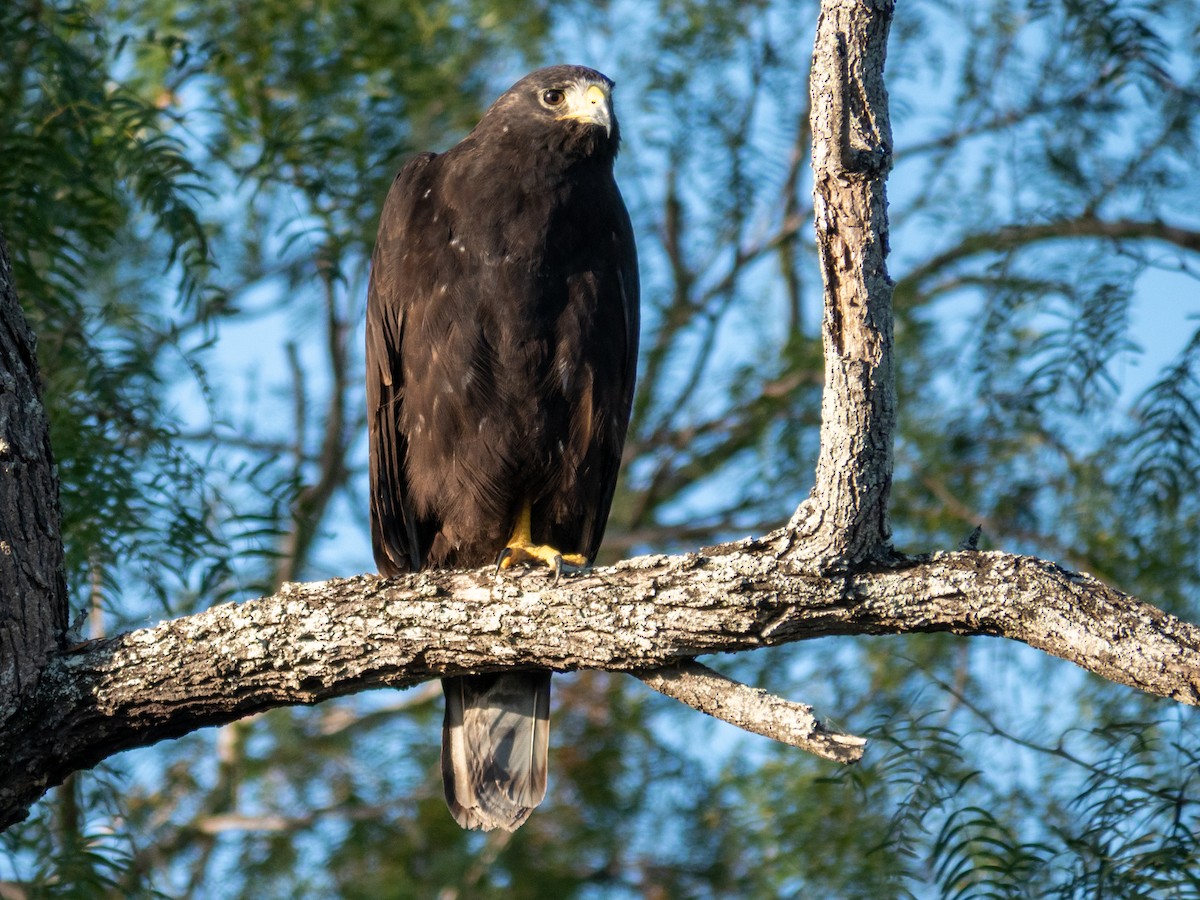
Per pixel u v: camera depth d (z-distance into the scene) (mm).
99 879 7844
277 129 10977
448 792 9016
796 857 9984
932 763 8773
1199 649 5398
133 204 10914
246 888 13500
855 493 5941
